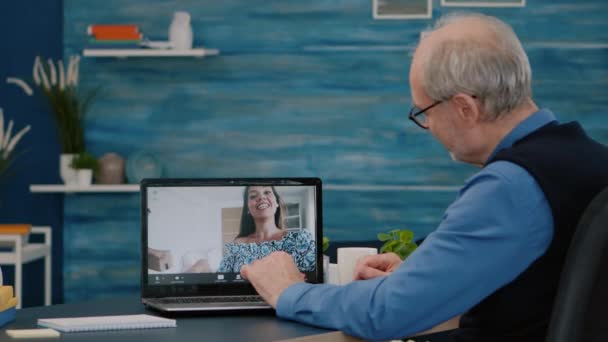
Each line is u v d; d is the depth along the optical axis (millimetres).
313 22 5133
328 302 1791
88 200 5215
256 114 5164
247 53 5148
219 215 2115
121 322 1820
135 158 5082
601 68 5133
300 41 5145
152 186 2092
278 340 1704
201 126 5168
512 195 1643
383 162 5168
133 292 5230
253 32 5141
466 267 1647
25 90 5152
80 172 4957
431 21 5129
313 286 1862
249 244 2119
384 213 5180
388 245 2332
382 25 5129
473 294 1664
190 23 5113
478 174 1709
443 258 1658
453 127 1789
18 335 1744
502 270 1652
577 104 5141
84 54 4906
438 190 5180
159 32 5141
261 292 1946
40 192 5199
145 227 2084
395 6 5113
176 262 2088
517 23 5129
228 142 5168
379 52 5137
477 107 1749
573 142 1734
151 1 5129
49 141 5180
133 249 5227
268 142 5164
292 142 5164
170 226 2094
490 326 1766
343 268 2223
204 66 5160
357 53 5141
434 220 5188
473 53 1729
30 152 5188
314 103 5152
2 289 1896
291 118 5156
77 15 5145
